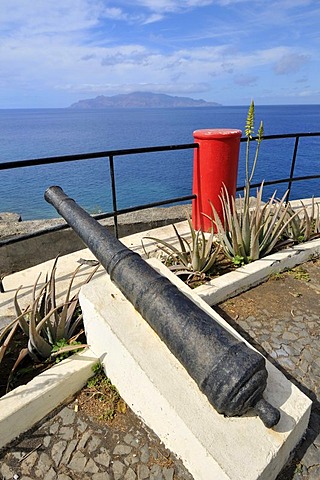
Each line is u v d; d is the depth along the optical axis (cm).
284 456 134
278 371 160
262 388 125
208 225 330
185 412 135
